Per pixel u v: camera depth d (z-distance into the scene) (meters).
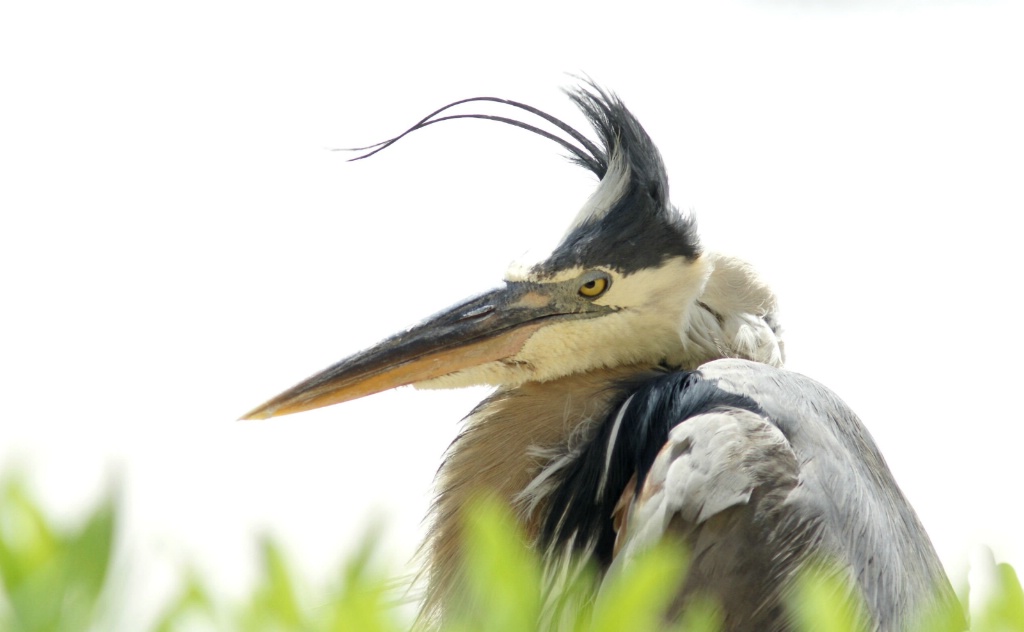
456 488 8.04
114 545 2.93
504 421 8.19
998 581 3.55
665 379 7.37
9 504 3.16
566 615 6.96
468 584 7.30
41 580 2.91
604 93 8.89
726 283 8.59
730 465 6.07
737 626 5.78
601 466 7.38
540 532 7.59
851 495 6.37
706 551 5.91
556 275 8.52
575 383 8.45
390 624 3.25
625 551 6.11
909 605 6.36
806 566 5.85
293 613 3.14
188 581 3.06
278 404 8.74
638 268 8.41
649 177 8.52
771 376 7.08
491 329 8.61
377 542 3.26
